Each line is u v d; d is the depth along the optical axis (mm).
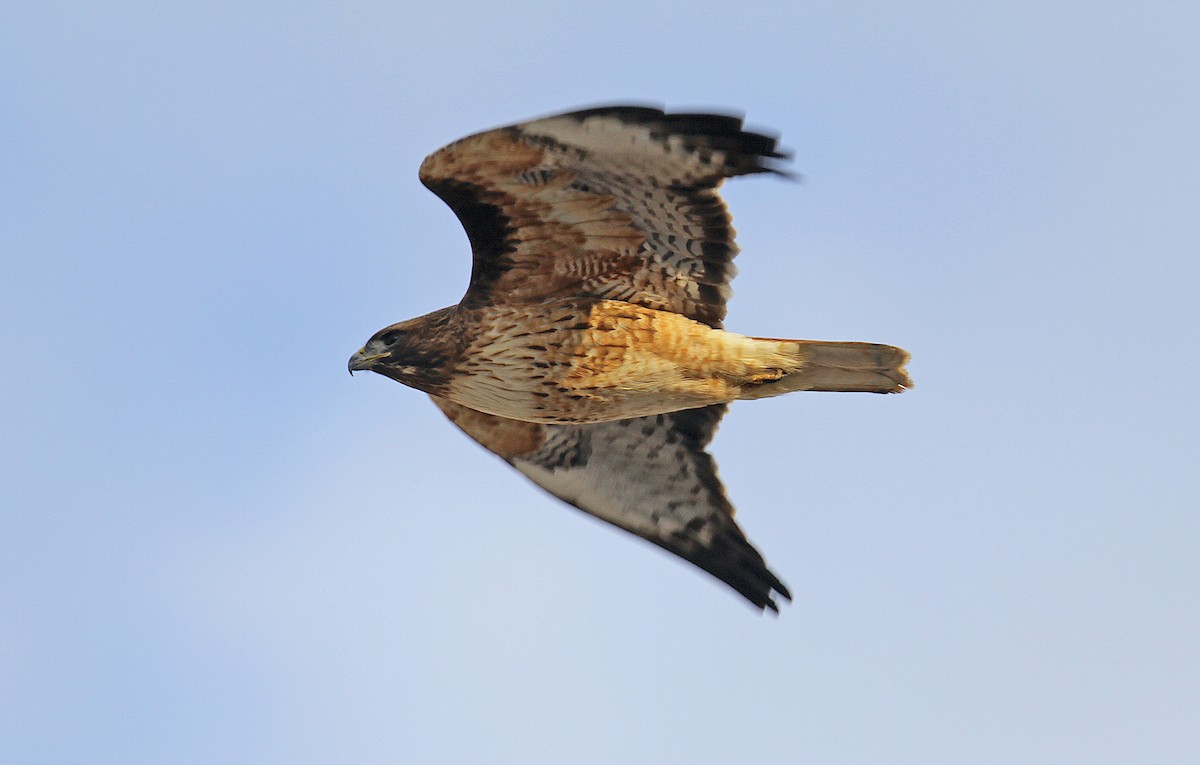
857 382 16625
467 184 15641
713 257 16156
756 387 16828
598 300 16688
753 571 19016
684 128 14695
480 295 16781
